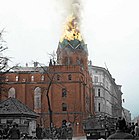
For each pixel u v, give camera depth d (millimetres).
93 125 37500
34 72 112438
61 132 53406
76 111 107000
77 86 108688
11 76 112562
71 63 116625
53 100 108688
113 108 167750
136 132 28484
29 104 110875
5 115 47719
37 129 45156
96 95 146125
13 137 27797
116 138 11172
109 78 168250
